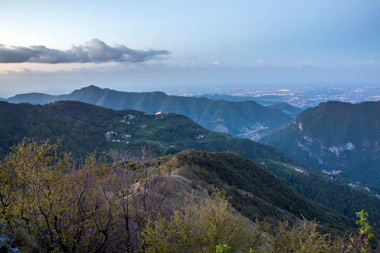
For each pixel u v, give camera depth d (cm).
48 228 898
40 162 941
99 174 1104
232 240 1034
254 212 3372
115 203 1054
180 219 1088
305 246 900
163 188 1950
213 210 1091
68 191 1010
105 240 1038
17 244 809
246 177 7156
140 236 1105
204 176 4291
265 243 1098
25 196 959
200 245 1030
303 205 7212
